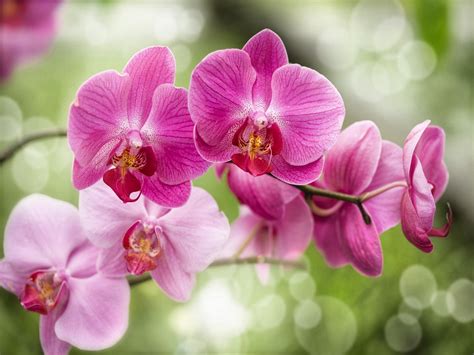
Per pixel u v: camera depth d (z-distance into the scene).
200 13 1.42
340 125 0.56
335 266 0.65
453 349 0.99
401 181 0.60
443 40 0.76
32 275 0.62
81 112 0.54
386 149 0.61
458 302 1.01
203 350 0.89
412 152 0.55
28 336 0.96
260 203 0.61
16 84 1.33
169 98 0.56
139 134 0.56
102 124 0.55
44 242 0.62
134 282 0.62
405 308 1.02
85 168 0.56
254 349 1.01
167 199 0.57
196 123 0.55
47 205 0.62
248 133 0.56
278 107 0.56
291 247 0.65
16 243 0.62
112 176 0.56
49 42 0.89
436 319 1.01
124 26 1.40
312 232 0.64
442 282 1.03
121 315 0.61
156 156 0.57
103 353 0.95
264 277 0.69
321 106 0.56
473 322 0.99
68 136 0.55
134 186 0.56
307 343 1.03
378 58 1.30
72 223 0.62
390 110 1.15
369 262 0.61
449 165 0.99
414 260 1.05
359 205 0.59
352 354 1.01
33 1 0.88
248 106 0.56
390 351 1.00
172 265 0.60
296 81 0.56
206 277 1.04
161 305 0.98
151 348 0.96
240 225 0.68
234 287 1.04
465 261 1.02
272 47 0.56
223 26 1.42
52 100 1.36
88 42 1.36
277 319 1.05
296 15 1.41
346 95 1.20
